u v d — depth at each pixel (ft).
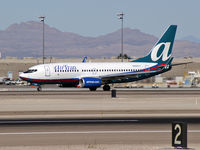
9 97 517.96
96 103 429.38
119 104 417.49
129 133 240.53
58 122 289.12
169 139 220.64
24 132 245.45
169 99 483.92
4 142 213.66
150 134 236.84
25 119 306.96
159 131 247.29
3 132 245.45
